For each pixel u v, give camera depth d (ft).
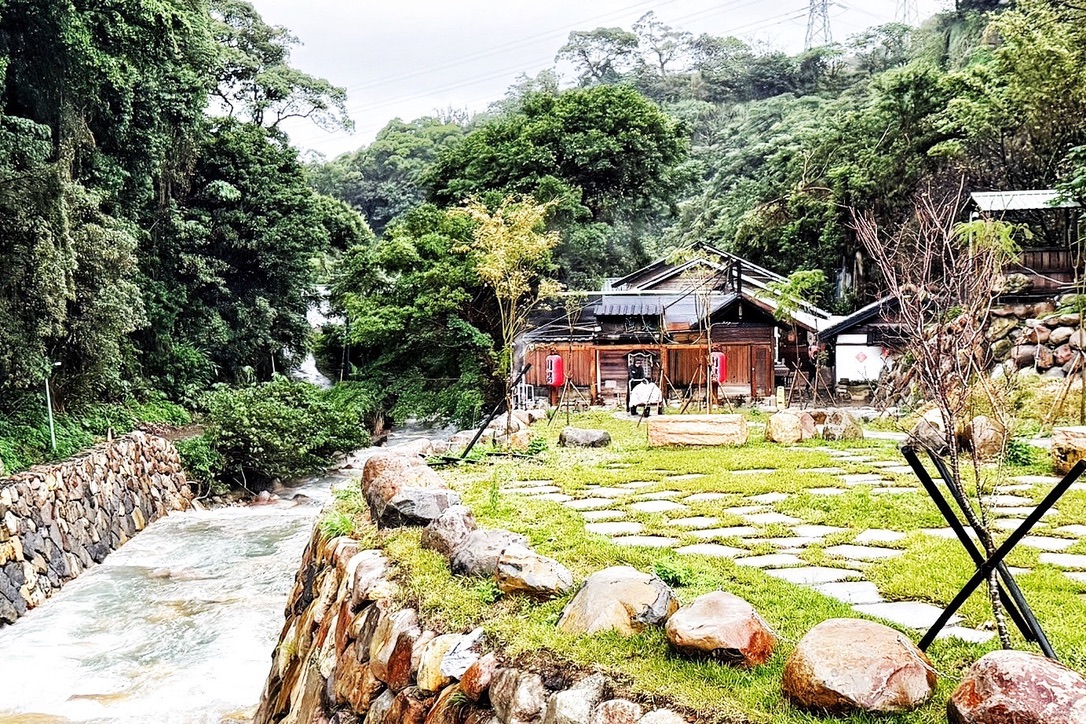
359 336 88.17
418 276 84.07
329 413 75.25
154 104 77.25
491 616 15.64
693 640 12.24
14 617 36.91
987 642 13.48
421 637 15.96
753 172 168.55
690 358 82.38
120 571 45.62
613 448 45.44
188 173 98.99
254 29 133.49
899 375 67.92
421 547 20.26
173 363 93.81
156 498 60.34
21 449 49.96
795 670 10.82
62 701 28.02
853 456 39.63
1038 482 30.14
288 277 109.09
